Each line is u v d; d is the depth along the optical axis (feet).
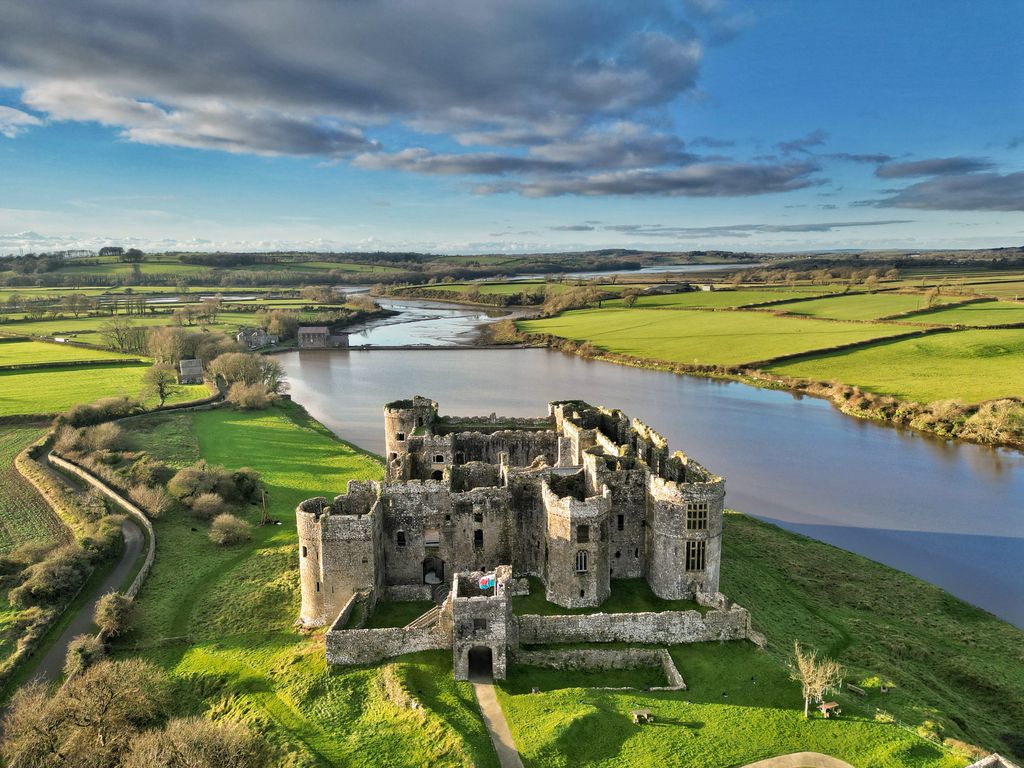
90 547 318.04
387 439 384.06
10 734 195.21
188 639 256.73
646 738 187.42
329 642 223.30
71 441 485.15
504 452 339.77
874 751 181.98
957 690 240.53
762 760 178.70
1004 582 334.44
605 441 319.68
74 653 237.04
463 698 204.64
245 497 413.39
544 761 178.50
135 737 191.11
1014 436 549.95
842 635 269.03
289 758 179.73
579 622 233.96
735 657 227.20
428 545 277.23
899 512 419.13
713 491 260.42
